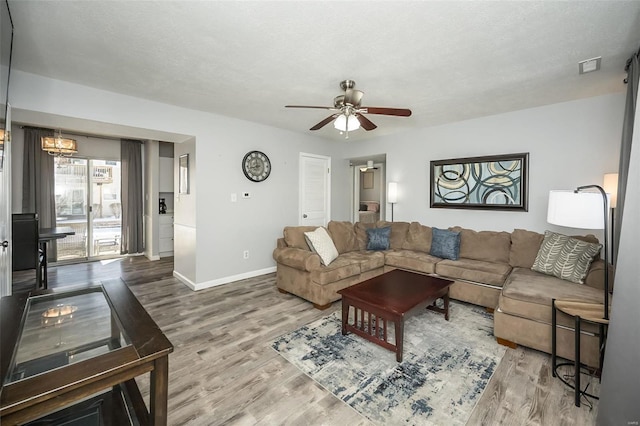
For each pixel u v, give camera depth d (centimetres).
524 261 321
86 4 164
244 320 285
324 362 212
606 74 255
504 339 237
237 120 411
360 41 202
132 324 137
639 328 133
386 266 400
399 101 326
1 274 198
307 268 320
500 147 376
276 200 467
